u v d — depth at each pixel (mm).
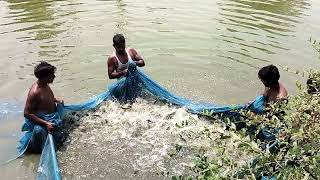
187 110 7719
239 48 10477
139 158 6512
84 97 8438
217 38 11055
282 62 9703
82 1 14156
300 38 10977
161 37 11102
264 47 10492
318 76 4754
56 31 11383
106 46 10516
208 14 12859
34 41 10711
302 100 3961
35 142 6645
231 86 8891
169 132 7121
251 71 9422
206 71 9477
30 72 9234
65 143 6898
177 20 12320
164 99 8055
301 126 3613
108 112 7734
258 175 3791
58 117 6910
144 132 7180
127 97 8039
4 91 8469
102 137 7066
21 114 7707
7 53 10016
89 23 11984
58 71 9305
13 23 11914
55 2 14016
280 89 6523
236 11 13180
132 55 8164
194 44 10727
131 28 11656
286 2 14219
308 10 13289
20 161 6496
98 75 9258
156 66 9656
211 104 7918
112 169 6273
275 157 3482
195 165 4047
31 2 14055
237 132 3857
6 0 14305
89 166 6344
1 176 6121
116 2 14023
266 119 3955
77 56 9984
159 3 13969
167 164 6344
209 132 4285
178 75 9312
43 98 6781
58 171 5789
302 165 3383
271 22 12148
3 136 7059
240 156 4309
